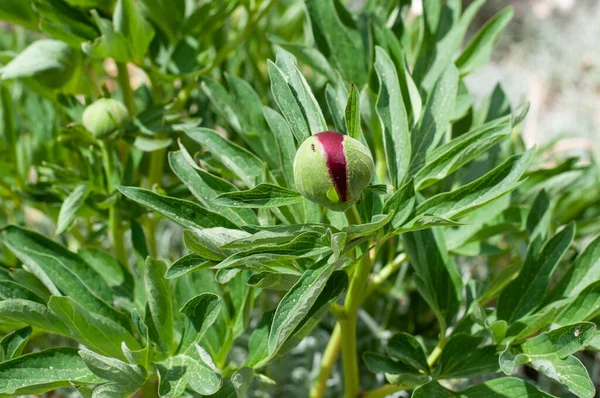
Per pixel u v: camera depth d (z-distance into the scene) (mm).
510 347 666
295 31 972
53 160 870
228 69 914
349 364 702
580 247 967
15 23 791
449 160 637
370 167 583
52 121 884
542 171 828
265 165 656
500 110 797
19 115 960
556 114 1636
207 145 673
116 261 733
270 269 633
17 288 671
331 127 861
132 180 784
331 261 591
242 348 885
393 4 801
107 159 762
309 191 583
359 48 767
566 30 2000
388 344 677
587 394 612
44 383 628
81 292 687
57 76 782
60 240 920
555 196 908
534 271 693
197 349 621
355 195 584
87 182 758
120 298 723
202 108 880
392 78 656
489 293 729
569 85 1789
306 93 617
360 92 762
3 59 846
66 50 785
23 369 638
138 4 834
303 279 600
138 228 735
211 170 752
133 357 636
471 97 759
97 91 873
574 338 628
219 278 631
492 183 627
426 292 688
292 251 605
